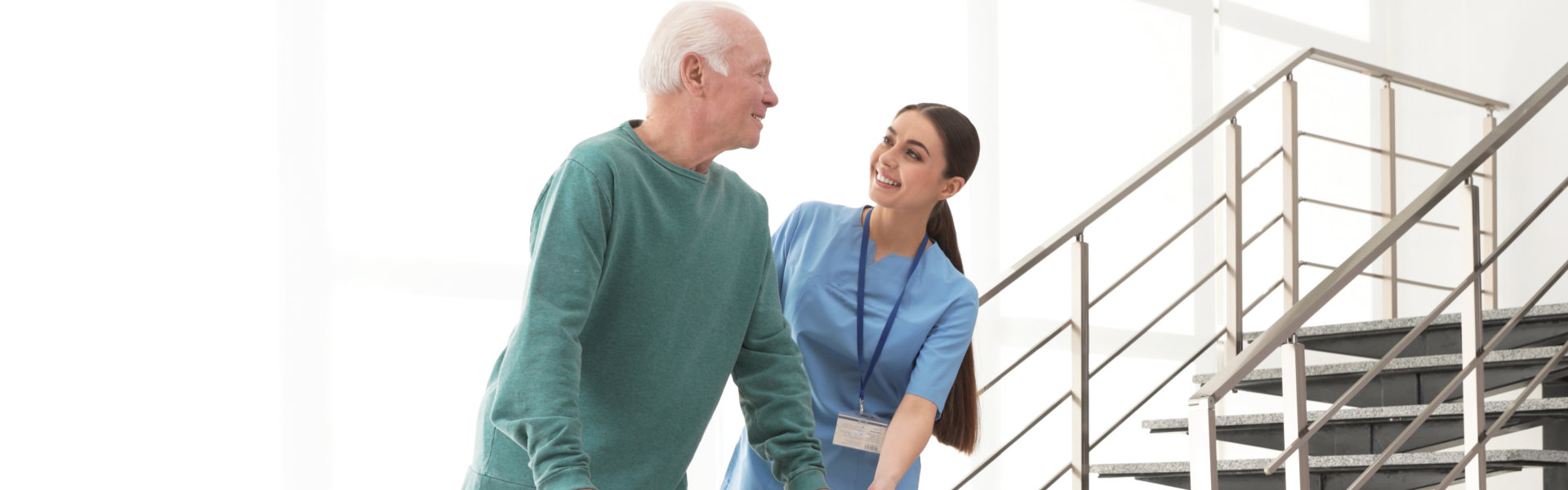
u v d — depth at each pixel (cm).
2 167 256
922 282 193
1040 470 411
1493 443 423
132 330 268
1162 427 313
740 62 136
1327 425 293
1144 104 452
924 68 399
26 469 253
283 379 287
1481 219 386
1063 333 422
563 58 338
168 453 271
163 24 279
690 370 143
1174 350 449
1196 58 465
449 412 314
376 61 308
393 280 306
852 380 194
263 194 288
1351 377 302
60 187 263
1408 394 290
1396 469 270
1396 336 319
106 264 267
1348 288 485
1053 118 427
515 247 328
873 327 191
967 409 205
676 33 136
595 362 137
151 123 275
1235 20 476
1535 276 432
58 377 259
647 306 137
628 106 347
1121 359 436
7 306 254
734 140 139
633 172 134
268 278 287
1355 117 496
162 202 275
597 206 129
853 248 195
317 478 290
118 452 265
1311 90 488
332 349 295
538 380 121
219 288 280
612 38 347
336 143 300
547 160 334
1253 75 480
